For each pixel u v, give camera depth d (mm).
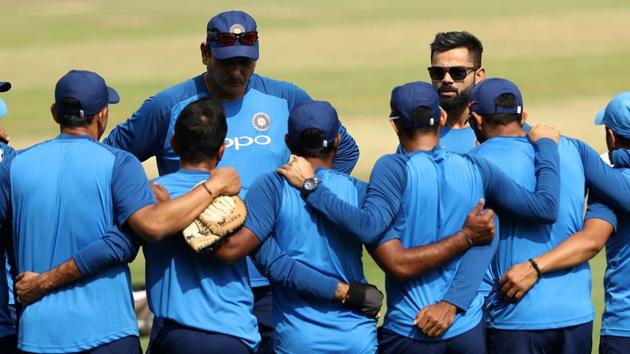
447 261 24000
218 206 23016
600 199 26109
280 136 28281
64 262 23016
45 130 86312
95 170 23156
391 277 24281
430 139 24594
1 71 121250
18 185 23266
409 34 146250
